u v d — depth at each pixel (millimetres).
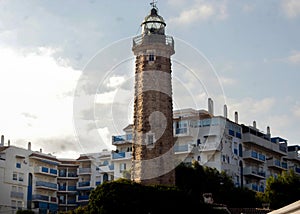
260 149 86000
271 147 87688
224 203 61312
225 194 61906
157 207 45094
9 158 80375
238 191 63750
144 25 51875
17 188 80938
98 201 45531
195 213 47000
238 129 80375
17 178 81125
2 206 77188
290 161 96125
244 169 79938
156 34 50812
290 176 65625
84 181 88375
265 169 86062
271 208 61750
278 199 63500
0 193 77875
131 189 45469
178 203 45812
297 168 94812
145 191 45562
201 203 48594
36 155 85125
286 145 95812
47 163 87000
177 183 59625
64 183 89312
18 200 80562
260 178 83188
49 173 86500
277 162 87875
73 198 88875
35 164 85500
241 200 62812
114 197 45000
